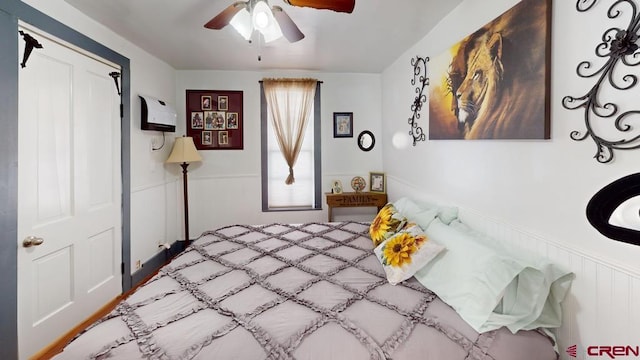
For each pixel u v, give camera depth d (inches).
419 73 109.4
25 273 69.5
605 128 43.9
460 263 58.1
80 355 42.1
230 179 155.1
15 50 66.1
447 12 87.1
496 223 67.9
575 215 48.9
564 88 50.4
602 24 44.0
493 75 66.6
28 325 70.4
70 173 82.7
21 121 68.1
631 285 41.1
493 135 66.9
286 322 49.3
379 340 45.6
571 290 49.9
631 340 41.3
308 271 69.7
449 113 85.7
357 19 91.6
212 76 150.8
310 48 118.5
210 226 154.7
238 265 73.3
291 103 153.8
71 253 83.5
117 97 103.1
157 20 92.5
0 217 63.7
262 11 59.7
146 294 59.1
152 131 126.9
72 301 83.7
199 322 49.3
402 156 128.6
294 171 159.9
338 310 52.9
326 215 160.4
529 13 55.9
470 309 50.9
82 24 86.9
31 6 69.9
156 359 41.2
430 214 84.4
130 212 110.7
